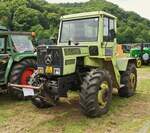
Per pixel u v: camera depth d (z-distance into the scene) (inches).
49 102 223.6
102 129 193.6
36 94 219.9
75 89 241.8
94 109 211.8
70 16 257.3
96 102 213.3
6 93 310.3
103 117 220.5
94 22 243.1
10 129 195.3
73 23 256.2
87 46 238.7
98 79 214.8
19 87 243.6
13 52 281.4
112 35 256.2
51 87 218.2
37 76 227.5
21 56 278.7
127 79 287.7
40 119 217.3
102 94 221.3
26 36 301.7
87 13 247.4
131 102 273.3
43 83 218.4
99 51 237.9
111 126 199.9
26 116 226.2
